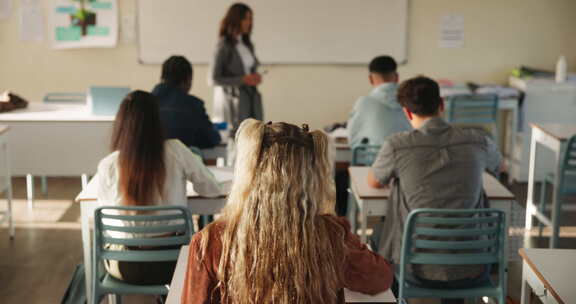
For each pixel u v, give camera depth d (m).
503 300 2.62
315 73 6.26
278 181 1.33
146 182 2.62
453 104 5.65
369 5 6.12
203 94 6.27
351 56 6.21
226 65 5.00
